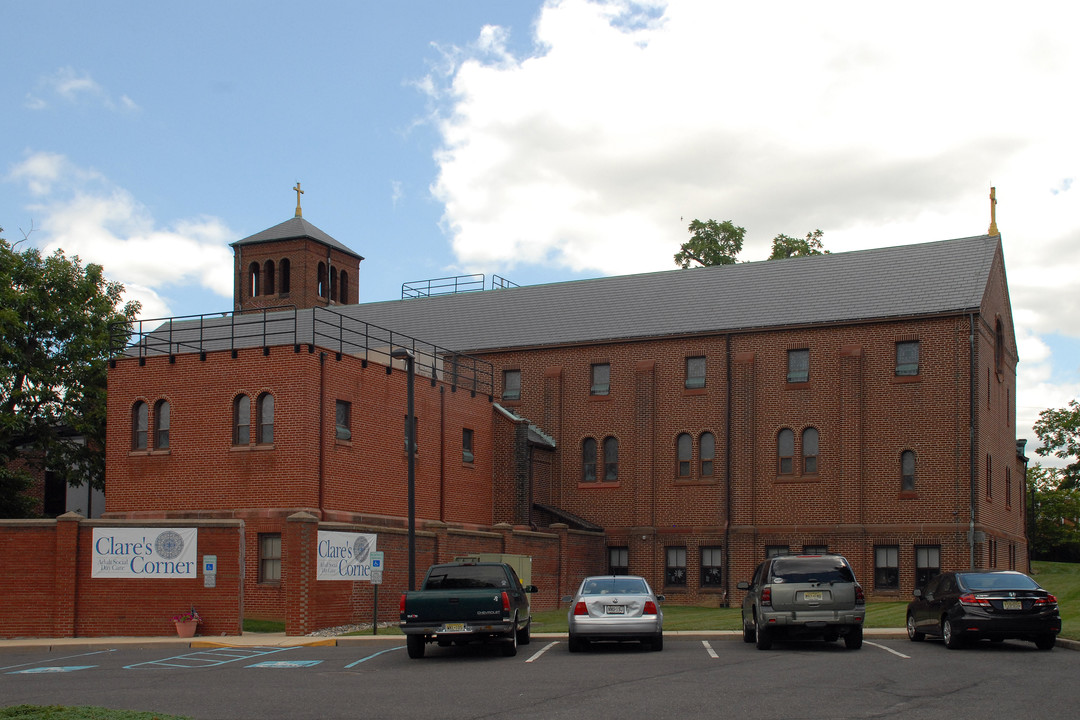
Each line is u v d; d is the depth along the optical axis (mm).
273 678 20000
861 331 43812
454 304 55062
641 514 46531
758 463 44938
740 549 44562
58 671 22188
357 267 66938
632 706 15602
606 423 47750
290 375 35344
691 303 48469
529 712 15258
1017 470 52281
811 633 24344
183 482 36500
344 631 30281
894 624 30297
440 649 25703
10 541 30516
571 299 51938
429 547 35531
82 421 45062
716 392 45969
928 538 41562
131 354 49094
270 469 35219
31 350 45219
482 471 45250
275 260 63594
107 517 37250
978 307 41906
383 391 39031
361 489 37281
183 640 28203
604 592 24547
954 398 41906
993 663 20531
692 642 26984
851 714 14680
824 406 44031
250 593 33875
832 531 43125
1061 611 33125
